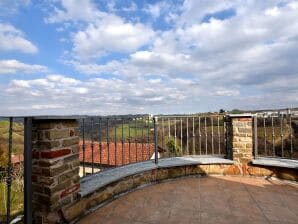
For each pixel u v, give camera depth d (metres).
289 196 3.46
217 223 2.62
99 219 2.68
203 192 3.63
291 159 4.43
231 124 4.60
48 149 2.27
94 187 2.87
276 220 2.70
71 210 2.54
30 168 2.29
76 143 2.68
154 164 4.21
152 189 3.74
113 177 3.31
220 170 4.57
